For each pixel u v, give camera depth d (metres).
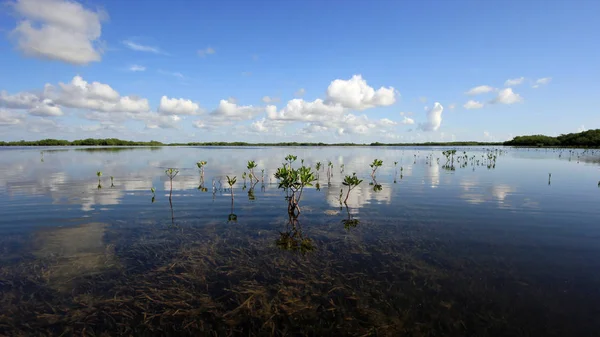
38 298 7.45
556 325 6.52
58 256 9.76
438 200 18.41
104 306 7.15
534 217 14.48
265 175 30.80
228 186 23.42
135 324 6.57
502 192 21.02
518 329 6.41
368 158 60.22
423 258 9.78
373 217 14.57
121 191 20.92
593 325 6.51
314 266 9.23
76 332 6.31
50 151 85.94
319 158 60.00
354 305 7.25
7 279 8.29
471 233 12.17
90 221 13.56
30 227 12.64
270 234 12.07
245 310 7.01
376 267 9.16
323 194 20.38
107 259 9.58
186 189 21.98
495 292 7.76
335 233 12.17
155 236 11.69
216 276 8.59
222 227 12.90
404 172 33.72
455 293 7.73
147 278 8.43
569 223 13.45
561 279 8.38
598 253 10.10
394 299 7.48
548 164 43.84
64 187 22.38
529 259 9.66
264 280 8.38
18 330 6.34
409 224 13.41
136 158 57.09
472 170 35.72
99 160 50.38
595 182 25.59
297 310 7.03
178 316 6.83
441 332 6.34
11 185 23.17
